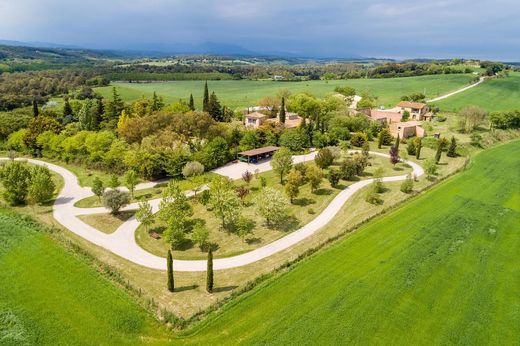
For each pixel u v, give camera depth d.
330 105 118.94
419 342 28.77
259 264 40.12
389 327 30.19
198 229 43.62
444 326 30.45
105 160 73.81
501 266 39.22
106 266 38.97
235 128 89.75
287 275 37.12
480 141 92.81
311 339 28.81
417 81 198.12
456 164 77.19
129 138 81.62
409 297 33.88
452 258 40.50
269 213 47.62
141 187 65.56
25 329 30.08
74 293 34.53
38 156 85.88
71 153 80.19
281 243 44.78
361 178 68.25
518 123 106.62
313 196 59.56
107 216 52.62
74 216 52.72
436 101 146.12
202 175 66.69
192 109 114.38
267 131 88.62
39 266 38.66
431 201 56.25
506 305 33.16
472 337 29.38
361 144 91.38
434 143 89.94
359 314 31.55
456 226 47.91
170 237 43.16
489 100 144.75
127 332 29.89
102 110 104.19
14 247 42.22
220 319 31.08
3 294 34.22
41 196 56.25
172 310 32.44
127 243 45.03
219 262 40.62
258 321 30.77
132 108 106.25
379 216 51.09
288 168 66.94
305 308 32.25
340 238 45.16
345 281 36.09
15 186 56.00
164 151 71.06
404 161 78.81
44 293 34.50
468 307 32.78
